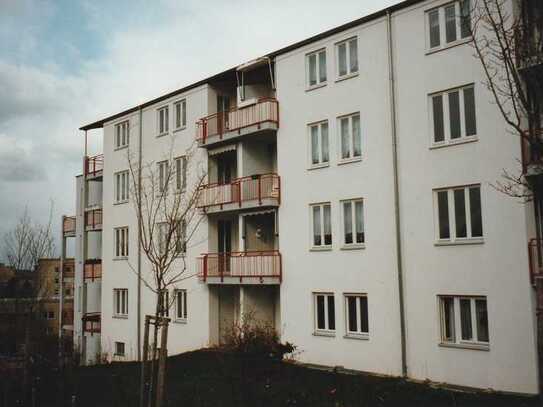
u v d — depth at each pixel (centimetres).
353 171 2225
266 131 2528
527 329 1716
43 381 1994
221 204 2675
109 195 3556
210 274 2709
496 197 1814
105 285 3506
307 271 2358
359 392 1769
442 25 2000
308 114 2402
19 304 2311
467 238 1886
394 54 2123
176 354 2952
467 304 1883
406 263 2030
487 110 1852
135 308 3241
